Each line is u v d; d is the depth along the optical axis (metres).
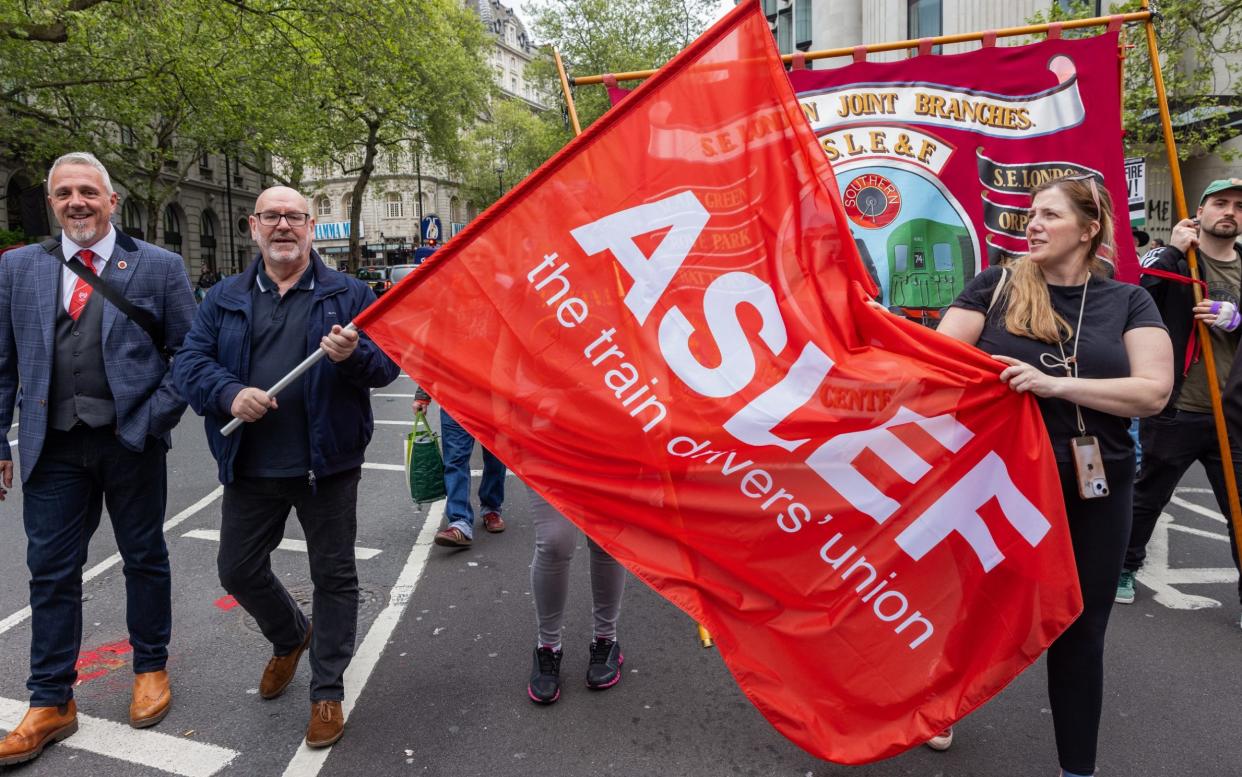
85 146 21.41
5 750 2.73
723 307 2.50
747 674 2.36
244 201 46.75
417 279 2.60
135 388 3.00
